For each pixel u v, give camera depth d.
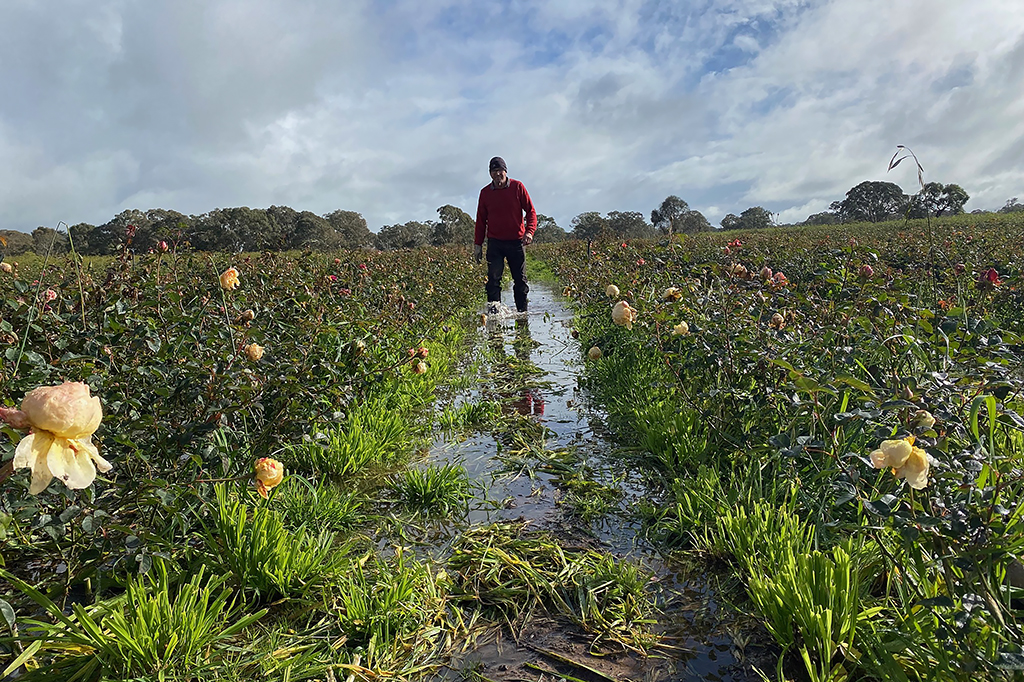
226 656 1.58
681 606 1.84
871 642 1.45
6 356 1.96
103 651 1.48
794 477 2.30
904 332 1.97
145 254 4.04
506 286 14.31
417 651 1.65
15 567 2.04
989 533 1.31
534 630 1.76
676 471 2.82
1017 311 3.98
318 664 1.57
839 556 1.68
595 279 7.68
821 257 6.11
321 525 2.32
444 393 4.66
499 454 3.25
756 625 1.71
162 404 2.38
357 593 1.79
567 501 2.64
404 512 2.54
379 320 4.62
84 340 2.50
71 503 1.92
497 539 2.28
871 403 1.62
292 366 2.93
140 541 1.85
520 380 4.98
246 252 6.34
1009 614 1.27
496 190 8.30
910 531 1.32
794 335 2.88
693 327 3.05
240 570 1.92
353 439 3.03
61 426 0.97
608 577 1.97
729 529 2.08
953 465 1.41
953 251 6.40
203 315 2.95
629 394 3.97
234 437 2.54
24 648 1.56
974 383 1.79
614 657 1.62
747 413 2.83
